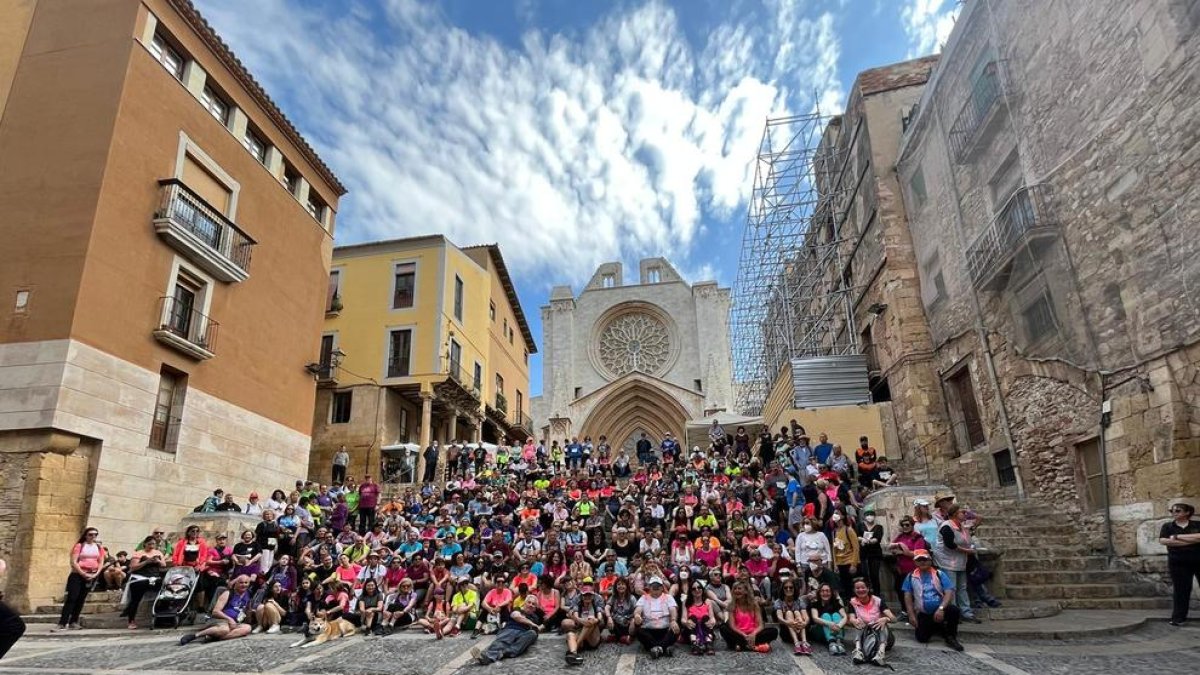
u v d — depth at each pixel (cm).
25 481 1174
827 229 2627
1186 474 936
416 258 2814
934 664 725
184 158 1568
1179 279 946
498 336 3584
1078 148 1147
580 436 3753
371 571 1125
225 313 1684
